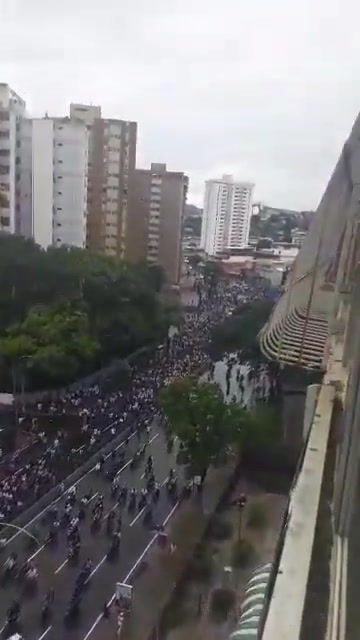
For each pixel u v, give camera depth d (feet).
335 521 23.34
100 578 102.94
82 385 186.80
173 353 240.73
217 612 94.32
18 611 91.76
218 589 100.78
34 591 97.76
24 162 257.75
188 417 135.95
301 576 19.24
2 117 234.99
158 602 97.40
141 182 333.62
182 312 279.49
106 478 141.08
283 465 142.20
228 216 638.12
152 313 228.63
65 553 109.09
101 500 129.80
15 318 191.11
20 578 100.48
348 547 21.33
